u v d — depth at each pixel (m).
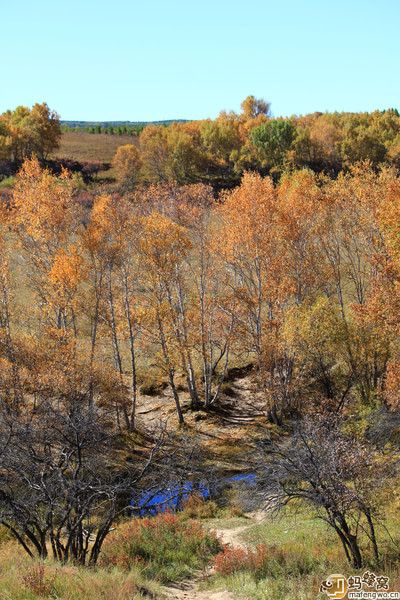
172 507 26.27
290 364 38.28
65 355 30.17
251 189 37.44
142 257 36.56
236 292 38.50
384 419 26.48
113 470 26.72
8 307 37.72
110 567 16.48
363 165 39.28
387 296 29.41
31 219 34.97
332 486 15.14
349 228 38.97
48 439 18.41
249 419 39.62
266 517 21.80
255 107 151.12
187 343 39.62
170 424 38.88
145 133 117.00
